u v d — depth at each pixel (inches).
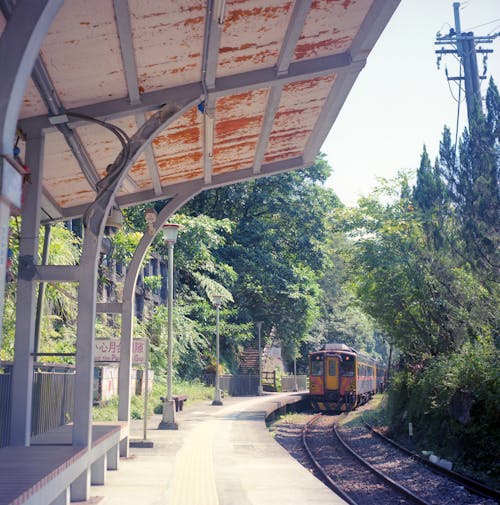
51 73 267.1
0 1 203.2
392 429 930.1
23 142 327.6
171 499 332.2
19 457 241.9
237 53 293.1
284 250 1982.0
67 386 413.7
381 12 282.2
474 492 496.7
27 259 285.9
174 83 304.7
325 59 319.9
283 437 978.7
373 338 3503.9
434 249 756.0
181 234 1432.1
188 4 245.9
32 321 285.3
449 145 680.4
